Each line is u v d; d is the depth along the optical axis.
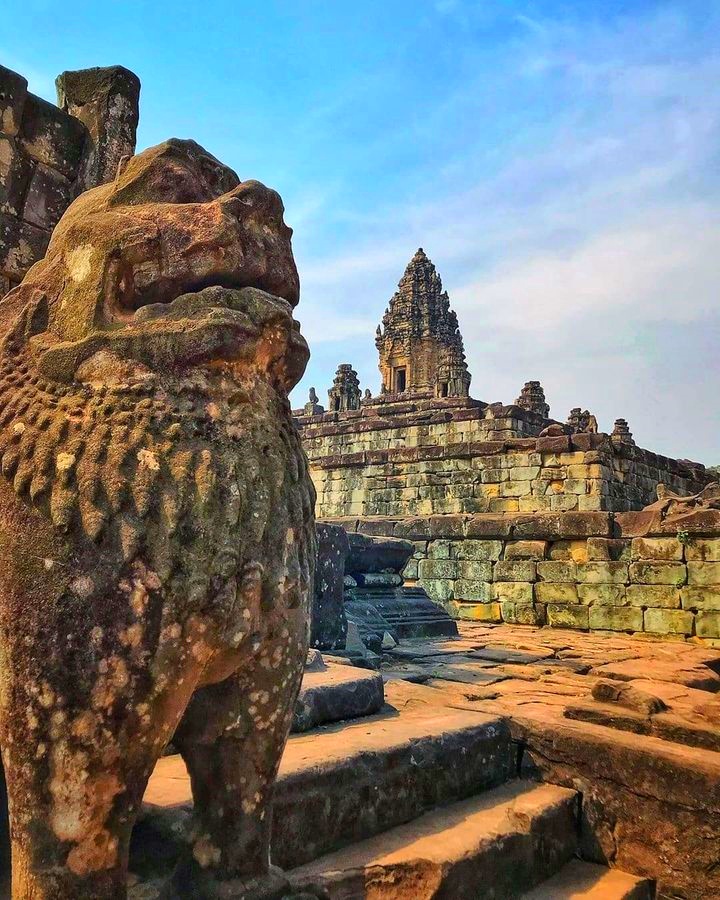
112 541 1.69
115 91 3.14
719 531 10.29
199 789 1.97
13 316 2.02
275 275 2.05
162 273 1.92
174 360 1.83
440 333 39.78
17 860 1.66
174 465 1.75
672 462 18.00
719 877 3.12
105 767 1.65
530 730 3.81
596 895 3.04
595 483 14.52
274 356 2.02
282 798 2.58
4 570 1.73
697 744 3.63
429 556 13.04
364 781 2.94
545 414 27.83
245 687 1.94
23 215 2.86
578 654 8.10
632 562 11.02
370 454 17.78
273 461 1.94
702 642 10.20
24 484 1.75
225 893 1.88
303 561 2.02
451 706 4.59
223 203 1.96
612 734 3.69
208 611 1.73
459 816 3.19
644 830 3.35
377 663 6.47
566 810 3.43
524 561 12.05
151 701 1.68
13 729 1.66
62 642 1.65
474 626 11.49
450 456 16.44
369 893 2.52
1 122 2.79
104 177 3.05
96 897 1.64
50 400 1.83
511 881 2.95
